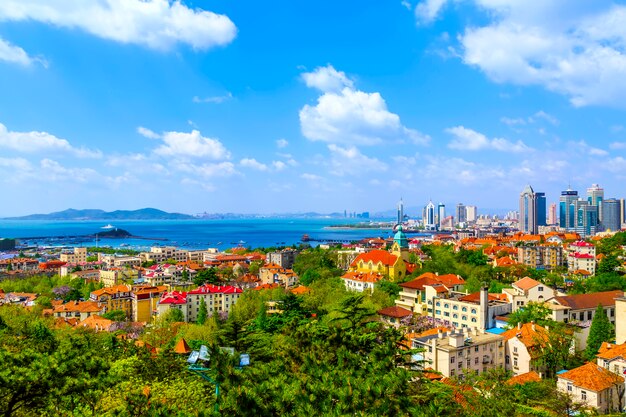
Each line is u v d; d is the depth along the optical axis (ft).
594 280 582.35
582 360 358.02
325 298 562.25
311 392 119.96
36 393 124.26
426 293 513.86
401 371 140.87
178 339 446.60
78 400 136.67
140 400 127.85
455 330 371.56
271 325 372.58
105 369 142.82
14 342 309.01
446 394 178.50
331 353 166.30
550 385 267.39
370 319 447.42
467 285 568.41
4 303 622.95
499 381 275.18
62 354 135.23
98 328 557.74
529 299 474.49
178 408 152.05
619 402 274.16
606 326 364.99
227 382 123.65
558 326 383.04
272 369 144.36
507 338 363.35
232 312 543.39
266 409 113.80
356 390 120.37
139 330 556.92
